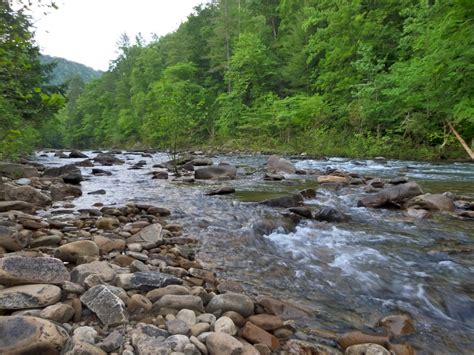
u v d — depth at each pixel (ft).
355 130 81.87
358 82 87.66
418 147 69.21
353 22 90.27
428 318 9.95
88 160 57.77
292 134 98.53
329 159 65.51
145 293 9.78
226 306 9.07
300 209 21.77
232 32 142.31
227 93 132.77
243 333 7.98
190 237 16.96
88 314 8.06
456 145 66.18
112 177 39.47
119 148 166.30
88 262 11.73
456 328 9.48
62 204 23.40
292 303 10.39
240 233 17.56
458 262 14.20
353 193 29.53
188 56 158.10
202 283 11.41
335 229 18.93
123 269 11.25
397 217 21.74
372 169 48.39
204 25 167.22
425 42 63.41
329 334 8.73
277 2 148.05
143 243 14.78
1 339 6.21
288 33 135.13
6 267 8.64
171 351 6.64
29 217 16.99
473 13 49.39
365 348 7.65
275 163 45.65
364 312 10.14
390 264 13.92
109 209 20.92
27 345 6.18
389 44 91.81
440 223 20.22
